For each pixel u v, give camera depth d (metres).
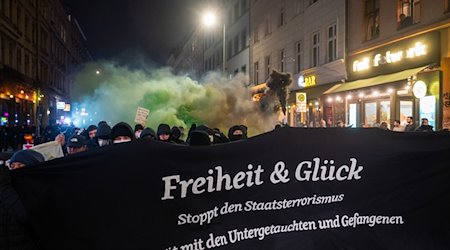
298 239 4.11
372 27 19.78
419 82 15.02
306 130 4.18
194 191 3.80
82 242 3.54
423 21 15.91
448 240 4.55
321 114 23.34
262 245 4.00
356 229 4.32
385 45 18.42
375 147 4.41
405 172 4.50
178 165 3.75
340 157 4.29
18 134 27.27
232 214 3.92
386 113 17.83
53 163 3.48
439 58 15.12
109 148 3.59
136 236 3.64
